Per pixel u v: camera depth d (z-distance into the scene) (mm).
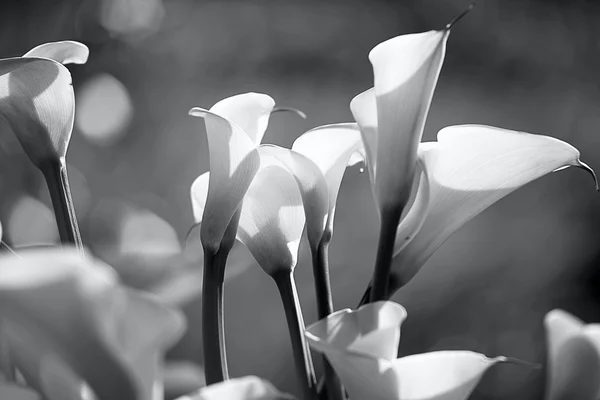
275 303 4203
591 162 5020
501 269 4648
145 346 1119
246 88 5254
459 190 1393
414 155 1349
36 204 3416
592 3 5410
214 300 1359
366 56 5398
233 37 5270
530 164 1374
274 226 1371
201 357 3205
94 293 1090
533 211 4824
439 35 1314
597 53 5367
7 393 1209
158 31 4961
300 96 5273
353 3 5430
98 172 4426
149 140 4742
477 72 5383
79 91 4480
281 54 5355
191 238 1841
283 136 5176
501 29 5387
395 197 1353
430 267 4613
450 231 1402
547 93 5312
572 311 4586
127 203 4129
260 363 4074
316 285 1380
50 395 1192
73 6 4512
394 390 1247
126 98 4590
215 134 1329
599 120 5195
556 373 1402
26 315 1104
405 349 4406
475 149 1371
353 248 4629
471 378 1251
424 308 4500
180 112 4934
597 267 4695
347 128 1375
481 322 4484
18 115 1380
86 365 1113
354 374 1249
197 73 5113
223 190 1339
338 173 1387
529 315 4539
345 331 1263
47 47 1403
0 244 1303
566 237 4738
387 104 1340
